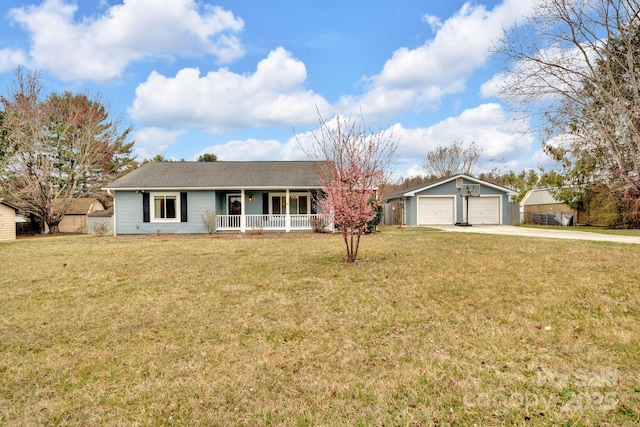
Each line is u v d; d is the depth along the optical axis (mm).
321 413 2688
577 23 15953
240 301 5578
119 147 30516
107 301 5727
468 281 6242
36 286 6746
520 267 7195
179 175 18844
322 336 4184
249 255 9938
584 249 9305
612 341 3723
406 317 4688
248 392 3016
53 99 26297
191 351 3861
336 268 7766
